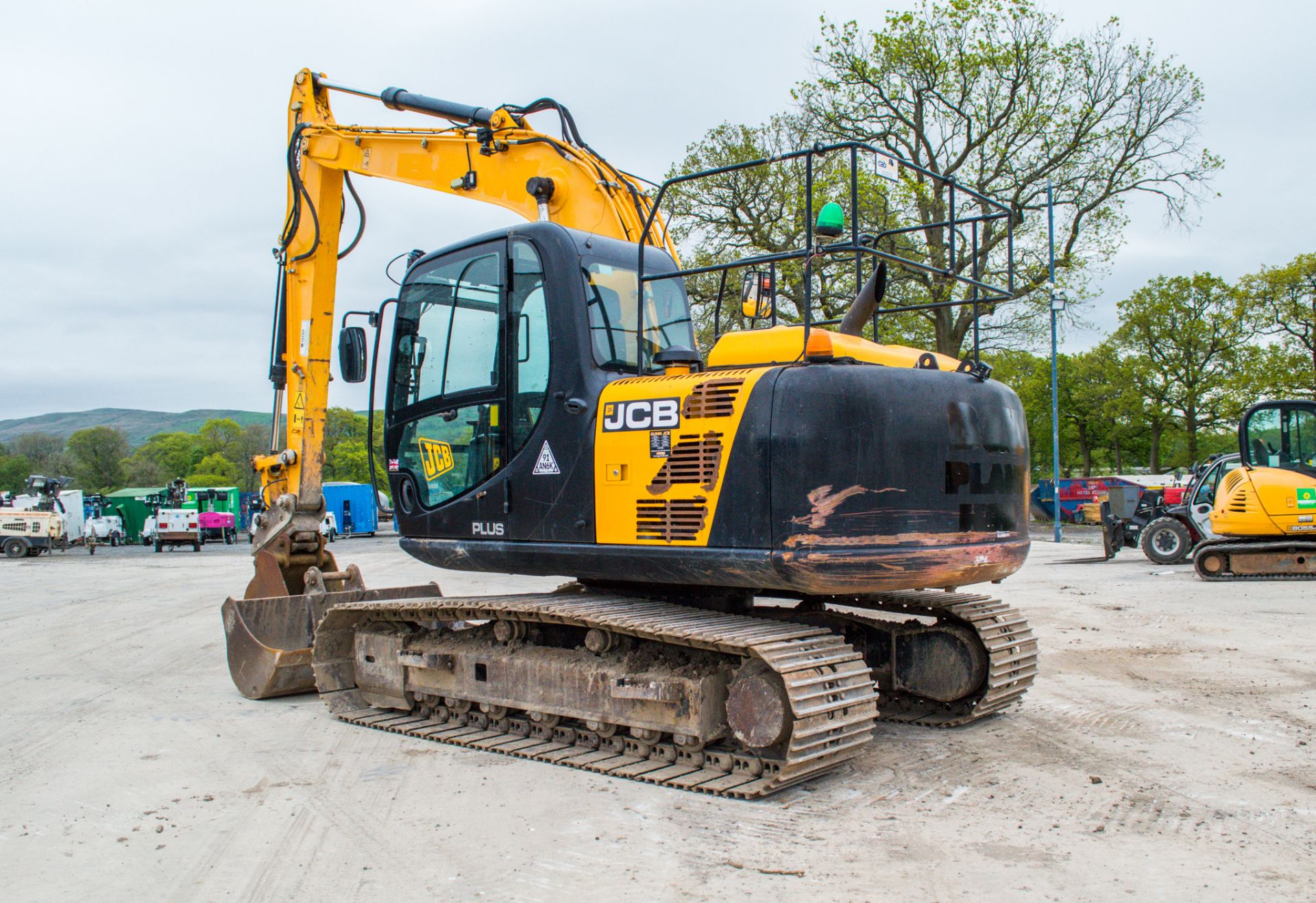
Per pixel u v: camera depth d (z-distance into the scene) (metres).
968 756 5.57
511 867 4.01
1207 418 52.25
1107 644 9.18
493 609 5.78
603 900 3.66
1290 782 5.06
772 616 7.04
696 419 5.11
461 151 7.62
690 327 6.66
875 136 25.38
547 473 5.76
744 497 4.91
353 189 8.27
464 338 6.37
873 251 5.00
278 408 8.51
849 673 4.96
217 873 4.00
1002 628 6.28
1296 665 8.12
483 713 6.34
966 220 5.78
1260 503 14.16
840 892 3.70
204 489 43.31
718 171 5.22
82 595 16.00
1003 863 3.98
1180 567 16.97
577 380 5.62
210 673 8.66
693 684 5.16
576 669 5.70
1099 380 56.88
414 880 3.88
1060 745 5.79
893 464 4.95
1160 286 52.88
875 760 5.52
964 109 25.12
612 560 5.43
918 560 4.96
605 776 5.31
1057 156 25.17
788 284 17.02
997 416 5.47
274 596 8.02
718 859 4.05
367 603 6.89
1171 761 5.45
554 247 5.82
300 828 4.53
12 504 31.80
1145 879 3.81
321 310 8.28
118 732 6.43
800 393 4.86
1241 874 3.85
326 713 7.00
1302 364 43.53
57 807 4.87
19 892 3.82
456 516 6.28
